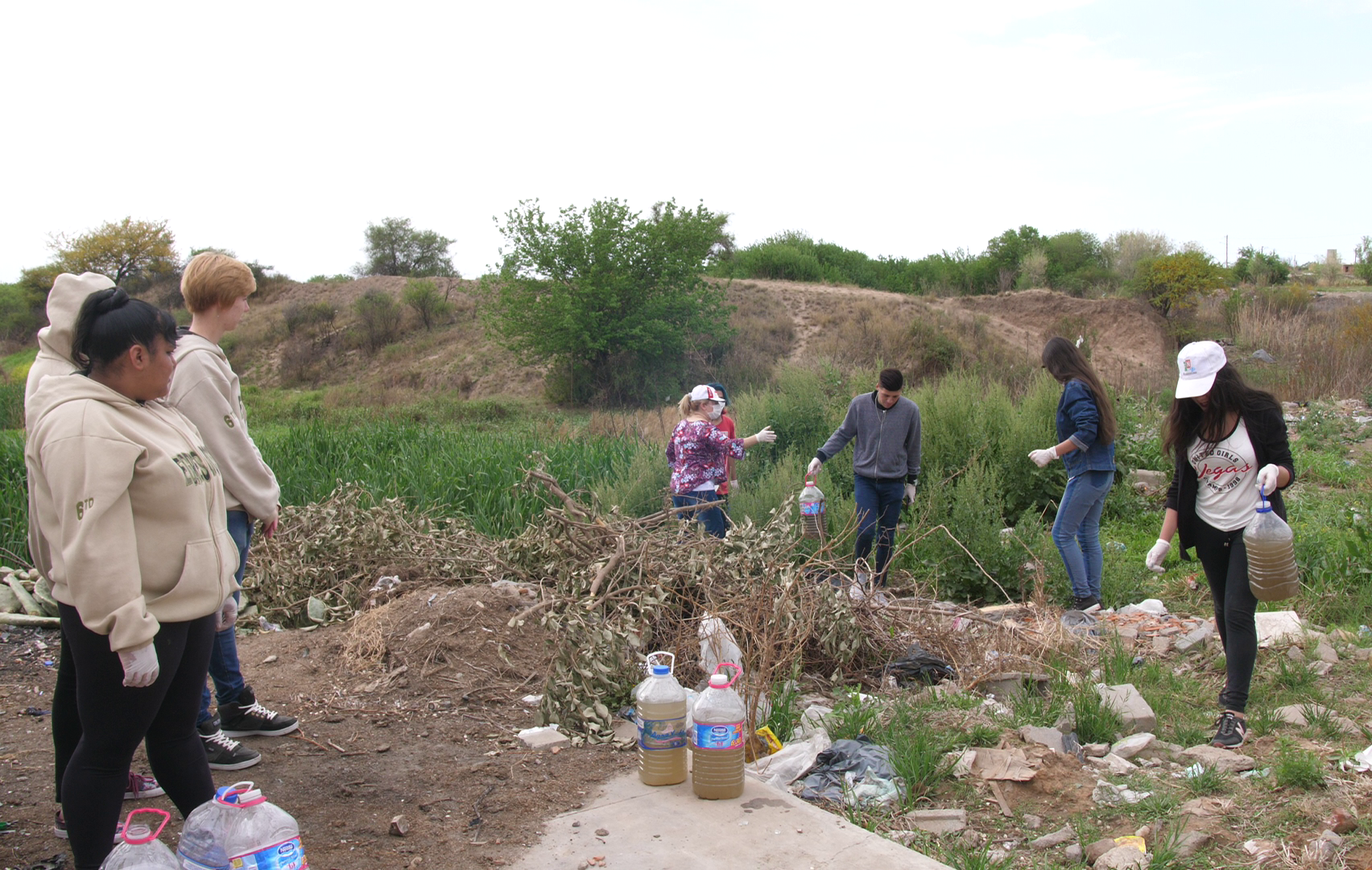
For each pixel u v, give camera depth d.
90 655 2.47
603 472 10.17
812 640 5.21
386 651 4.98
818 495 7.02
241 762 3.67
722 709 3.39
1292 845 3.10
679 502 7.16
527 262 25.72
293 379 36.31
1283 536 4.05
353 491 7.44
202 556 2.62
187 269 3.72
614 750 3.92
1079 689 4.54
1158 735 4.23
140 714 2.55
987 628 5.51
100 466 2.37
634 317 25.28
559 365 27.20
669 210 26.20
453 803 3.39
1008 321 32.62
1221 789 3.59
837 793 3.63
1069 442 6.15
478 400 29.38
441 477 9.62
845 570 6.98
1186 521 4.48
